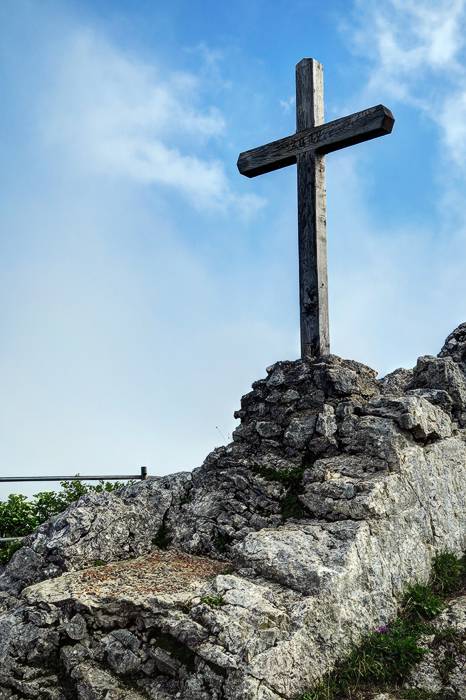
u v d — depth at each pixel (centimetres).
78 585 693
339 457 800
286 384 884
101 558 800
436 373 970
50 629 640
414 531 750
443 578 743
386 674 607
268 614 588
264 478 820
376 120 866
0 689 627
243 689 539
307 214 925
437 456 838
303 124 952
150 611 616
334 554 657
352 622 631
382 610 664
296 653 577
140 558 803
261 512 795
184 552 812
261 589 623
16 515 1116
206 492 862
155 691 582
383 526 709
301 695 566
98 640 627
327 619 611
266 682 550
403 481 758
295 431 840
